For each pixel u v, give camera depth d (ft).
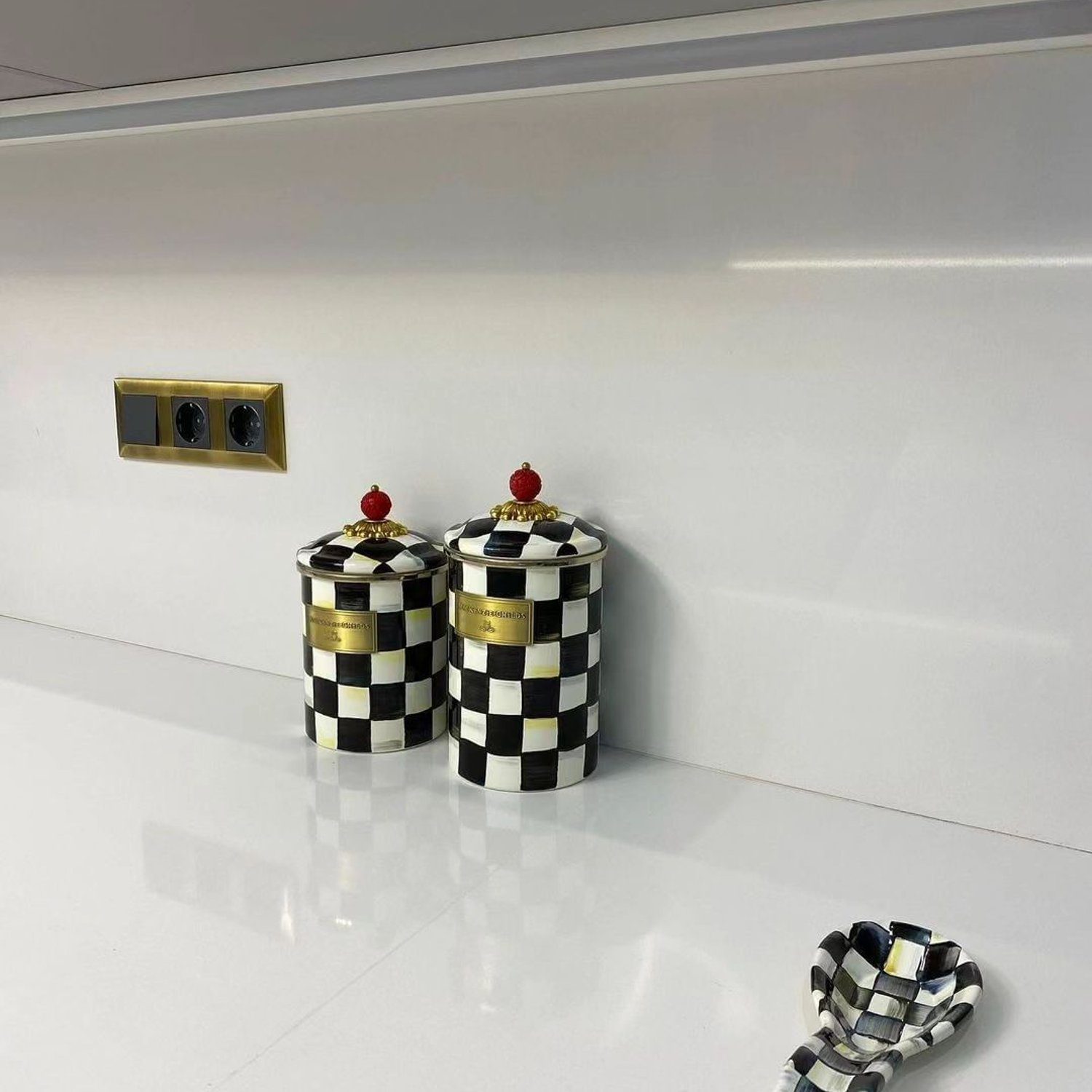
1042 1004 2.15
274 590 3.83
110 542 4.17
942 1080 1.93
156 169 3.71
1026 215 2.53
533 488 2.99
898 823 2.85
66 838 2.72
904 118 2.61
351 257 3.42
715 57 2.65
